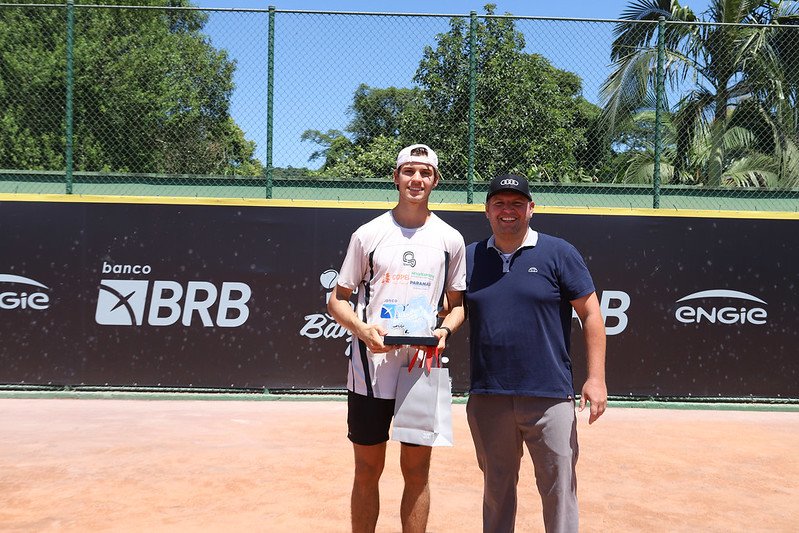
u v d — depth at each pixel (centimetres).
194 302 825
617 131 990
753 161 1131
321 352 830
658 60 873
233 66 954
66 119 861
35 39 963
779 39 1116
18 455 552
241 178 952
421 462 334
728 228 845
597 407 308
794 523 431
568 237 836
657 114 870
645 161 1107
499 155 940
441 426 318
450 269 339
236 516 418
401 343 314
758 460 588
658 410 817
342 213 837
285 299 830
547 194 973
